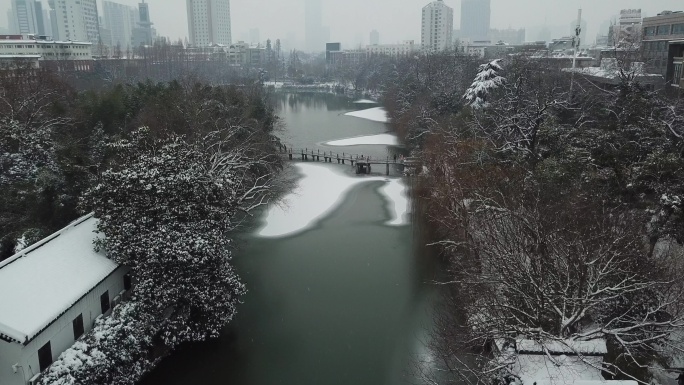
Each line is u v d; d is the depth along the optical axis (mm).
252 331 30031
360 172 64625
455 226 33188
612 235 23312
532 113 44438
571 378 19250
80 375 22141
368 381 25672
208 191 28391
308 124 107000
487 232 28312
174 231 26281
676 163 28547
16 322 20750
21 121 48156
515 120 42875
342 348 28391
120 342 24422
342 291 34594
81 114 49969
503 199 27547
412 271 37406
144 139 32031
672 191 27516
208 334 28891
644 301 23016
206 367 26891
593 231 24844
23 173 38031
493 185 32062
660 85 66062
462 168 37531
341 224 47156
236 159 41219
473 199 32156
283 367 26859
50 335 22312
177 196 27219
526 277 20891
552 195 28984
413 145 71750
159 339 27500
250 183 47844
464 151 40438
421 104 77375
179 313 27609
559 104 46594
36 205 35406
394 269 37781
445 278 35875
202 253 26438
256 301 33375
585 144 36375
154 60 163875
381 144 84500
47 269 24734
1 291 22094
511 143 39719
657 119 39438
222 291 28141
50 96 57250
